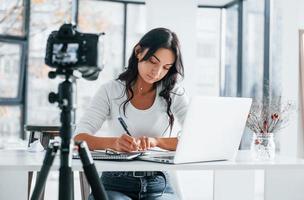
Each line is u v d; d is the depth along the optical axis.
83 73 1.22
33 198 1.14
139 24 7.05
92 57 1.14
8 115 6.43
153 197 1.62
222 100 1.45
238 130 1.60
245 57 6.85
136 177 1.61
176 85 1.92
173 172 2.16
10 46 6.32
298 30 4.70
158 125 1.83
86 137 1.67
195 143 1.43
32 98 6.55
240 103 1.53
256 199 3.93
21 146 6.24
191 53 5.84
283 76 4.85
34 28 6.47
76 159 1.47
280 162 1.57
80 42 1.15
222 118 1.49
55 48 1.15
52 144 1.17
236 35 7.09
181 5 5.82
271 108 2.09
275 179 1.77
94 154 1.51
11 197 1.53
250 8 6.70
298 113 4.62
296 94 4.67
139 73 1.80
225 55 7.40
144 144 1.63
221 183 2.02
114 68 6.98
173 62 1.76
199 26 7.38
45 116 6.62
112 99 1.84
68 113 1.13
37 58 6.51
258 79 6.46
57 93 1.14
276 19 6.05
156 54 1.69
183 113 1.87
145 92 1.85
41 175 1.14
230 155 1.62
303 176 1.75
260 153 1.68
